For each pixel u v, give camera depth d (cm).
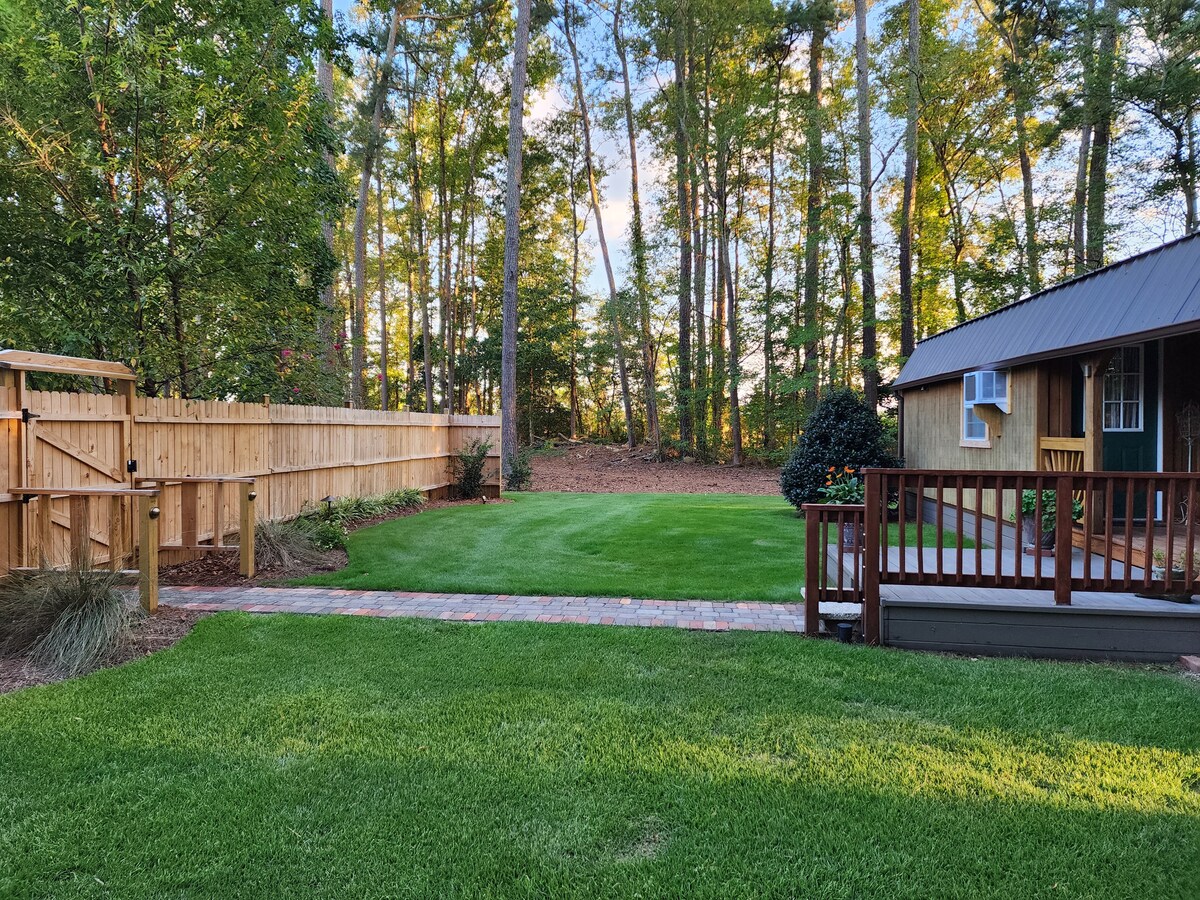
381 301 2522
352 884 190
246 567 561
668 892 189
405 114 2359
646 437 2698
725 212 2077
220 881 190
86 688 327
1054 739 281
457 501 1197
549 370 2830
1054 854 205
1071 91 1344
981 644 399
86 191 572
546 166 2500
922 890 190
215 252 626
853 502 896
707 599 511
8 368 450
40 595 393
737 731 287
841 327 1798
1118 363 654
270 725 289
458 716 300
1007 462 727
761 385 2145
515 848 207
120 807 226
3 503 443
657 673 354
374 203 2883
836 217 1598
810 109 1591
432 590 530
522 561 641
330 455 876
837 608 448
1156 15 1223
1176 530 591
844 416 993
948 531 891
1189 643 382
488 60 2214
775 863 201
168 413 598
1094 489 402
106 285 573
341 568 605
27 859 198
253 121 623
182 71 577
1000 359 707
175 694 321
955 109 1644
